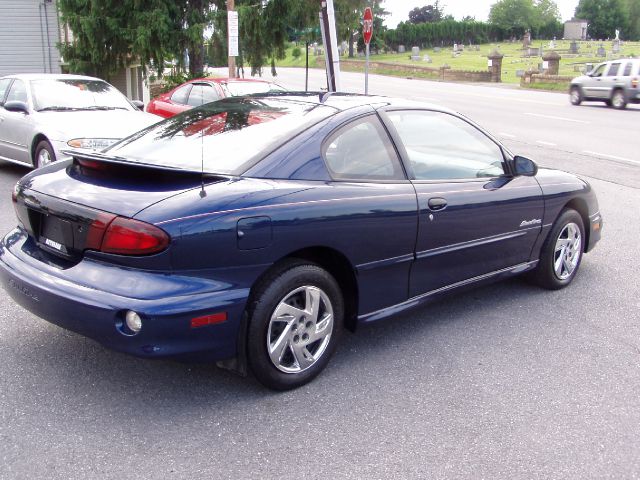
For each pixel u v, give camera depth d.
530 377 4.04
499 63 45.34
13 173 10.27
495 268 4.95
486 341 4.55
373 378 3.95
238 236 3.35
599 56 59.81
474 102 27.47
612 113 22.77
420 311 5.09
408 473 3.03
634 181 10.76
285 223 3.51
